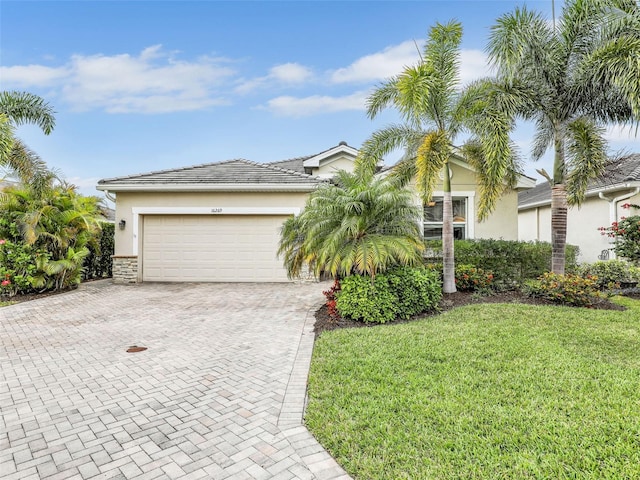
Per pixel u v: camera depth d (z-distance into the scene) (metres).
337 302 7.38
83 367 5.14
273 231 13.46
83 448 3.22
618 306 8.23
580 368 4.59
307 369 4.95
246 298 10.37
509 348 5.38
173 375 4.84
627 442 3.03
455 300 8.83
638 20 7.89
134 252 13.30
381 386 4.23
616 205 13.29
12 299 10.31
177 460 3.04
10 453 3.16
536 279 10.12
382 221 7.79
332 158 17.39
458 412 3.59
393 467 2.85
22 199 11.14
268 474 2.85
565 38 8.77
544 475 2.68
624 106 8.80
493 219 13.37
